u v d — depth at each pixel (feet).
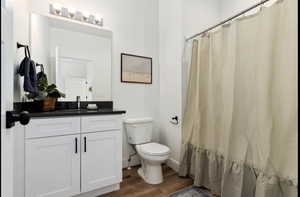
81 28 6.76
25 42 5.48
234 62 5.08
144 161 6.88
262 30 4.37
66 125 4.91
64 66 6.45
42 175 4.58
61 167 4.84
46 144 4.63
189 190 5.93
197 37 6.78
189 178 6.78
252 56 4.71
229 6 7.86
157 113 8.66
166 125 8.16
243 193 4.75
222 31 5.52
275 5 4.16
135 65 8.02
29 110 5.14
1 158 1.86
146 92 8.36
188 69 7.30
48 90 5.54
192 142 6.59
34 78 5.03
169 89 7.97
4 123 1.93
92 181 5.31
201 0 7.64
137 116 8.11
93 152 5.33
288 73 3.92
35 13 5.86
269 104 4.22
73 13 6.61
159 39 8.63
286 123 3.95
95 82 7.04
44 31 6.04
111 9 7.43
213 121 5.81
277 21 4.14
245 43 4.88
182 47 7.20
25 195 4.38
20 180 4.33
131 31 7.92
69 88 6.55
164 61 8.30
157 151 6.28
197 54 6.60
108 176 5.59
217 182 5.59
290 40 3.87
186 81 7.29
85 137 5.19
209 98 6.03
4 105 1.92
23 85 4.92
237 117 4.99
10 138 2.13
